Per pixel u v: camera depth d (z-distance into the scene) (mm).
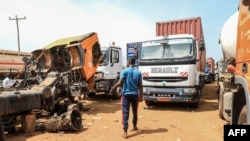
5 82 12914
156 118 9484
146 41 11461
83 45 11609
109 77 14906
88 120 9414
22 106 7445
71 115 7777
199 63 11867
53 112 9625
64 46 11836
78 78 11664
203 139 6754
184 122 8758
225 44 6422
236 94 4797
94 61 12523
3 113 6805
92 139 6965
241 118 4500
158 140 6707
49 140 6957
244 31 4379
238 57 4738
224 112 7402
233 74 5453
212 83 27312
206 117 9508
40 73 11859
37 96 8117
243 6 4492
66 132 7758
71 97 11055
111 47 15219
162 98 10750
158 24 15320
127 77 7129
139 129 7836
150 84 10930
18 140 6996
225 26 6504
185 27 14688
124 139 6855
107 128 8109
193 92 10391
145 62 11086
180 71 10367
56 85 9898
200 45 11867
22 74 13836
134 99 7223
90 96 16172
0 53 20594
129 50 17859
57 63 12297
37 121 8977
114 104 13375
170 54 10711
